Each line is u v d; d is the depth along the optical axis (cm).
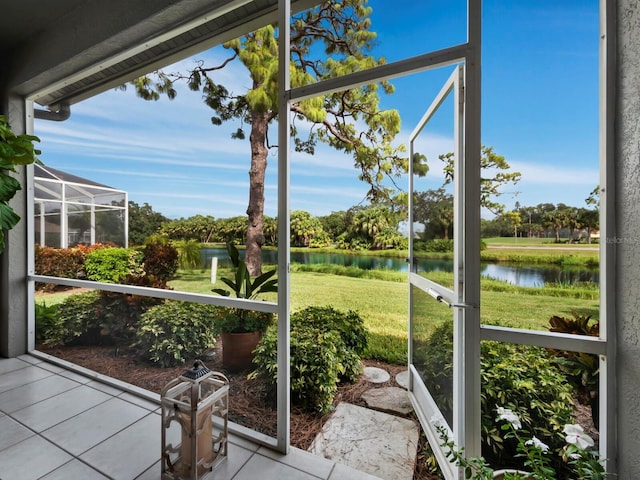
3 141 186
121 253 311
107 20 201
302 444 170
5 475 138
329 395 197
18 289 279
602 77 104
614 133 101
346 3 198
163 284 299
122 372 244
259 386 196
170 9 175
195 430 132
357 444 169
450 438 136
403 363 274
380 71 134
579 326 140
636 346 93
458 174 125
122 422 180
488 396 143
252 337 209
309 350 202
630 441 95
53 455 152
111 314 276
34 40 246
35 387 221
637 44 93
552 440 131
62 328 286
